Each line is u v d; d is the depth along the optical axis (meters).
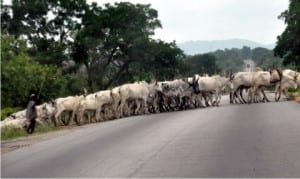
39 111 33.47
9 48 50.00
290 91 42.91
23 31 68.19
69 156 16.48
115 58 72.44
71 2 70.94
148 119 27.69
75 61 71.12
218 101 36.94
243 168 12.33
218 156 14.05
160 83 35.72
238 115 25.59
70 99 33.03
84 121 33.50
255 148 14.91
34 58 65.38
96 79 72.94
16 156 18.09
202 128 20.66
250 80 37.28
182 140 17.55
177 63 74.06
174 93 35.28
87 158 15.62
